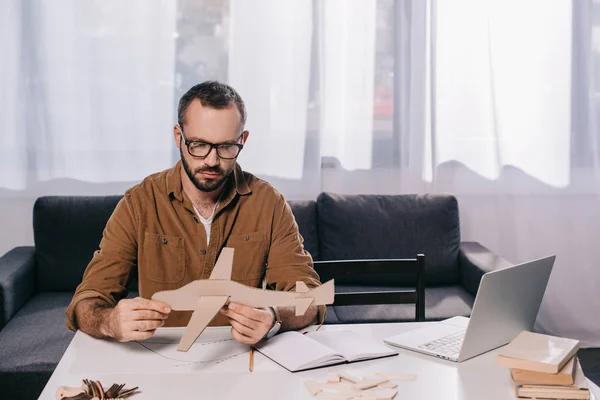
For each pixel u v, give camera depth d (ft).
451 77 11.33
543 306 11.87
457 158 11.51
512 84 11.36
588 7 11.28
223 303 5.14
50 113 10.78
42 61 10.68
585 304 11.83
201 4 10.89
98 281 6.11
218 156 5.82
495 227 11.70
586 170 11.60
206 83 5.96
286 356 5.16
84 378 4.86
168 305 5.22
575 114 11.48
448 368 5.12
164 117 10.98
